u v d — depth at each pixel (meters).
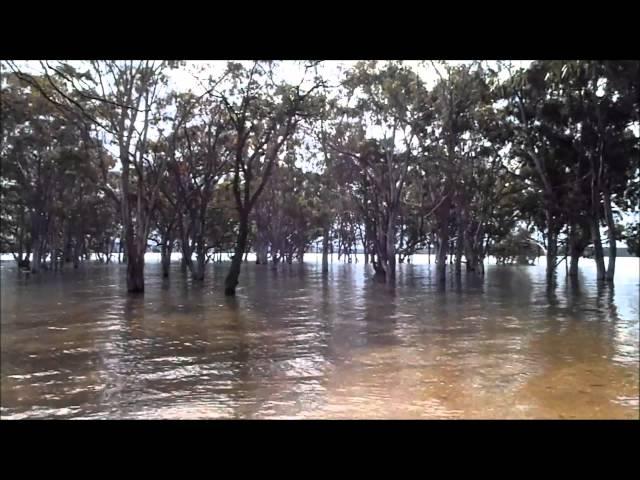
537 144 34.59
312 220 56.56
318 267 65.25
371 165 35.69
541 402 8.55
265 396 8.94
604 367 11.02
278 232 62.78
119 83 26.50
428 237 58.56
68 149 32.00
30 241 49.69
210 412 8.05
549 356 12.16
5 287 32.00
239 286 33.94
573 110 30.56
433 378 10.12
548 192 35.03
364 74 29.91
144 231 28.69
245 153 36.19
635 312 20.48
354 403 8.51
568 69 20.27
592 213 34.94
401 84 30.06
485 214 42.53
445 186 36.78
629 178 34.72
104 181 32.44
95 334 15.24
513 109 33.44
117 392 9.23
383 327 16.58
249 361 11.69
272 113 26.77
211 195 39.72
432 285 35.53
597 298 26.20
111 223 65.50
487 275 48.69
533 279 42.62
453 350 12.88
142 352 12.71
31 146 36.09
